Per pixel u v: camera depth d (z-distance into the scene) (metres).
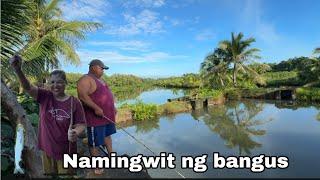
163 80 80.62
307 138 10.70
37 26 12.42
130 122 16.59
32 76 10.80
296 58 54.72
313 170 6.17
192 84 60.03
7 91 3.28
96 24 12.60
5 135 4.24
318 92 25.62
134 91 54.06
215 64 36.03
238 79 36.12
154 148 9.27
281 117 17.08
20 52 8.78
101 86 4.02
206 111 21.23
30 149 3.25
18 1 7.46
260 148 9.24
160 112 19.39
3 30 7.05
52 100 3.11
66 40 12.44
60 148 3.12
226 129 13.48
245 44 34.38
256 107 22.77
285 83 37.88
